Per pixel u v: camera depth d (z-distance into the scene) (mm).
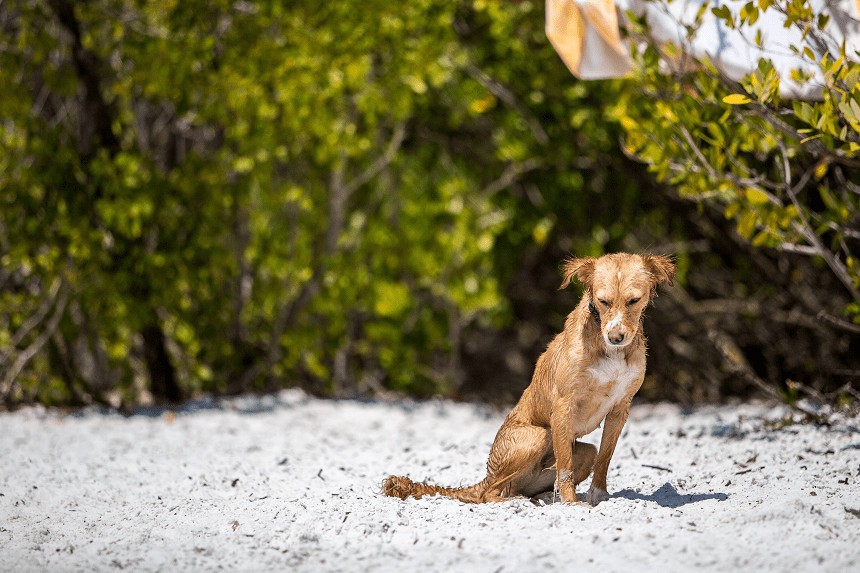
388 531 6445
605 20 9492
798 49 8688
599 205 17859
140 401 15477
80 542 6520
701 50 9219
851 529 5973
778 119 9477
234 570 5773
